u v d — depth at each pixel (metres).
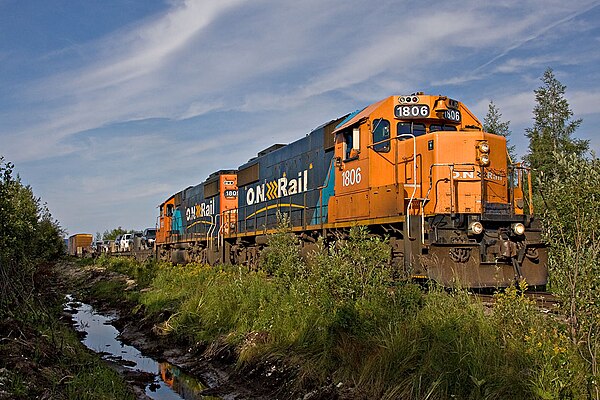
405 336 8.27
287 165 20.41
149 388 10.42
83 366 9.80
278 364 9.91
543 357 6.81
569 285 7.22
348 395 8.00
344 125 15.93
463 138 13.63
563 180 7.97
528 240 13.09
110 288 25.30
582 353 6.75
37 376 8.19
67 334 12.20
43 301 14.75
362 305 9.70
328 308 10.14
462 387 6.99
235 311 13.29
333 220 16.53
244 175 24.73
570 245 7.50
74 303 23.48
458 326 8.03
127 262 37.53
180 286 18.39
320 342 9.63
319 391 8.45
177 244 34.62
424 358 7.68
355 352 8.72
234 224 25.83
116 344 14.61
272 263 14.61
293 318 10.86
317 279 11.03
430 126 14.91
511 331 7.66
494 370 6.94
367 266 10.58
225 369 11.13
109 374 9.88
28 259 13.76
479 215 12.66
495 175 13.96
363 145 14.95
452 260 12.46
